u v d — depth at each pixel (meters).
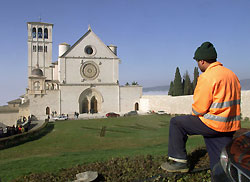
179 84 66.31
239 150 2.83
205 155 5.55
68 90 58.22
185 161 4.16
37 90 56.38
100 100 60.88
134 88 63.69
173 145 4.18
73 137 27.98
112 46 66.25
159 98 58.88
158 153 7.80
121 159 6.06
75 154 12.11
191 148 7.00
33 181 5.33
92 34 60.50
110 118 49.84
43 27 75.19
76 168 5.75
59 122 46.03
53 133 32.09
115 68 61.91
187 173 4.50
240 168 2.46
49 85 65.69
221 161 2.89
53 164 7.94
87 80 59.94
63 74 58.25
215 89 3.36
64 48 63.09
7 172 7.27
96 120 46.81
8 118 63.47
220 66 3.63
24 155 17.34
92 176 4.91
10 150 20.62
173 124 4.14
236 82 3.55
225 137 3.56
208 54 3.73
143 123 40.72
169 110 55.59
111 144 21.16
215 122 3.43
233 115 3.45
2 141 21.88
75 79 59.06
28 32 73.75
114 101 61.69
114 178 4.83
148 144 18.89
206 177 4.46
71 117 55.69
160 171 4.85
